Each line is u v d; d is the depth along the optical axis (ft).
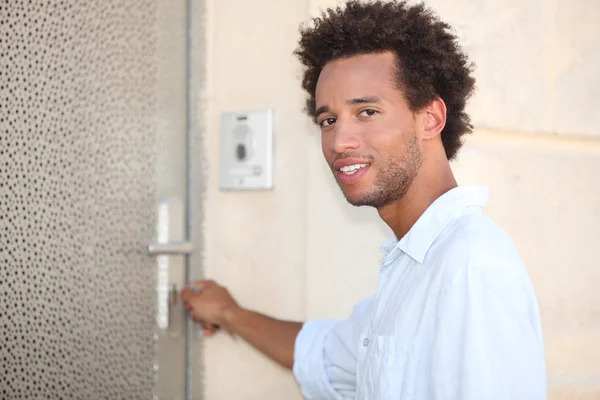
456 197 3.75
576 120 5.83
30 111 4.52
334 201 5.04
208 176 5.53
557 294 5.74
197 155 5.49
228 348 5.46
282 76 5.25
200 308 5.30
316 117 4.02
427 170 3.88
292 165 5.24
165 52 5.30
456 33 5.09
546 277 5.66
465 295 3.39
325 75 3.85
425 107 3.82
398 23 3.76
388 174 3.76
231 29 5.47
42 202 4.59
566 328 5.80
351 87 3.74
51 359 4.64
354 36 3.78
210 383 5.51
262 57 5.34
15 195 4.46
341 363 4.65
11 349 4.44
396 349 3.60
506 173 5.39
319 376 4.77
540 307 5.64
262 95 5.35
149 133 5.21
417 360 3.54
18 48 4.46
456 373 3.37
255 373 5.36
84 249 4.82
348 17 3.84
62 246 4.69
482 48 5.24
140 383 5.16
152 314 5.24
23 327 4.50
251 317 5.16
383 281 4.03
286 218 5.27
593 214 5.94
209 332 5.41
